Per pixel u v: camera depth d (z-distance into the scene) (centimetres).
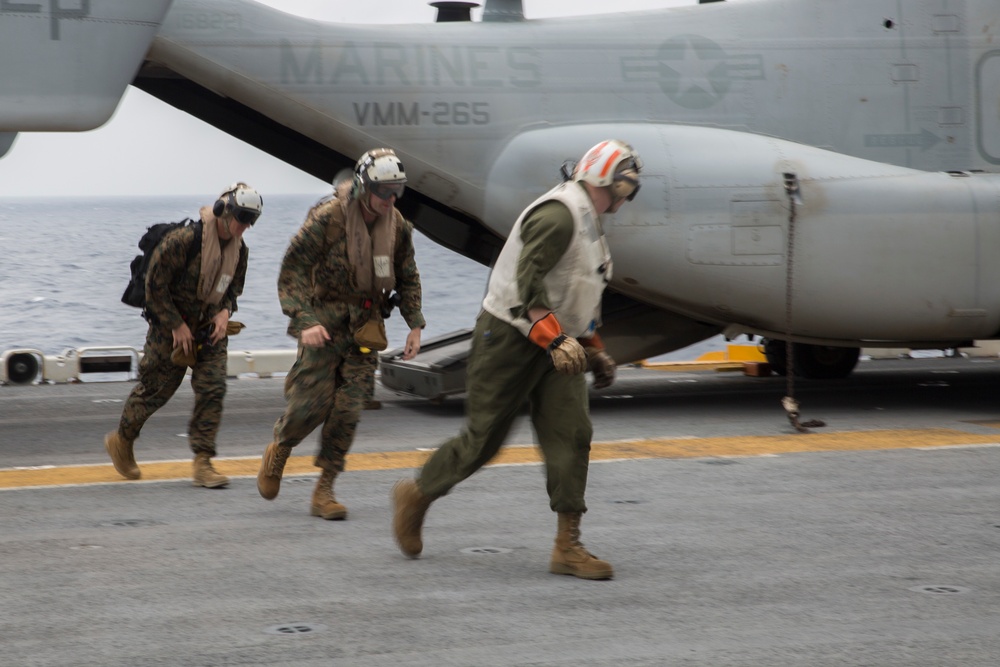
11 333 6469
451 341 1661
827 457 1178
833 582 712
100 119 1287
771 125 1575
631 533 842
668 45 1579
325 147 1645
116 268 12888
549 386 706
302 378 865
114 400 1695
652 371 2147
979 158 1630
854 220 1495
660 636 605
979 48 1633
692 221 1486
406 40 1532
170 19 1452
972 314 1526
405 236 858
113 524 867
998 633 611
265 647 585
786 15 1612
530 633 609
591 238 687
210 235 965
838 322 1522
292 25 1502
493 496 971
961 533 846
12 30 1243
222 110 1625
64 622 627
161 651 579
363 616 638
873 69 1603
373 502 951
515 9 1603
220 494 984
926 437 1316
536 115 1530
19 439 1323
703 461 1154
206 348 1002
